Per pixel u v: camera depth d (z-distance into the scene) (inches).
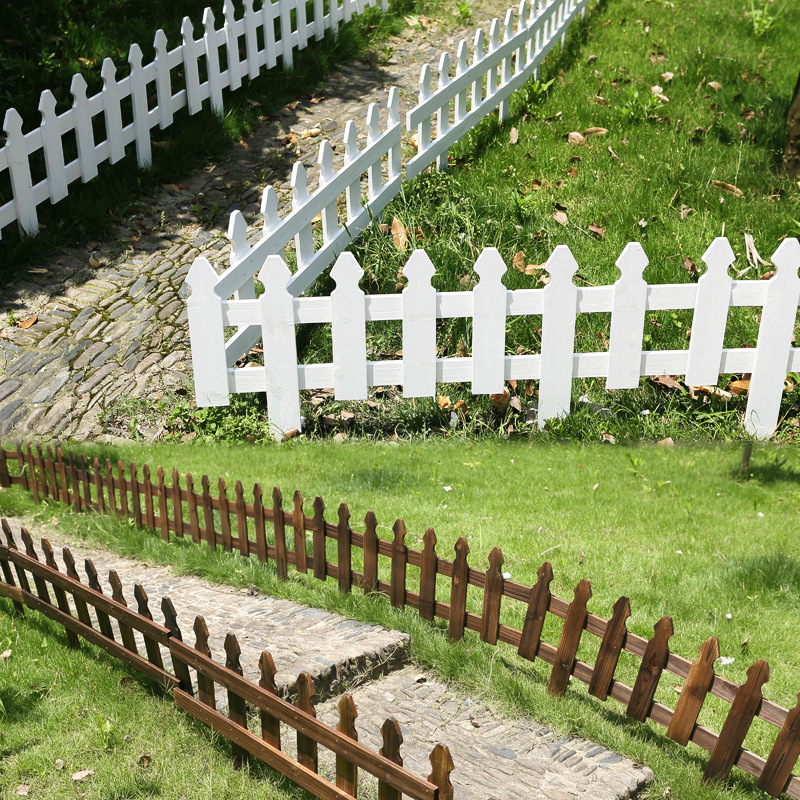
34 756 122.4
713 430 231.5
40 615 167.3
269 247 233.6
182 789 116.3
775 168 308.5
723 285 214.7
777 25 423.5
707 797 116.0
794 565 171.2
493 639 140.9
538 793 114.6
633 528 192.9
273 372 222.5
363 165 273.4
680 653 150.1
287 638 150.3
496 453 226.4
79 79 275.7
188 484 194.2
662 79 376.5
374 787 116.7
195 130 331.0
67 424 213.8
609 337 233.9
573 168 315.0
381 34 438.0
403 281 259.8
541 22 384.8
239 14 401.4
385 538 189.9
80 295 256.7
